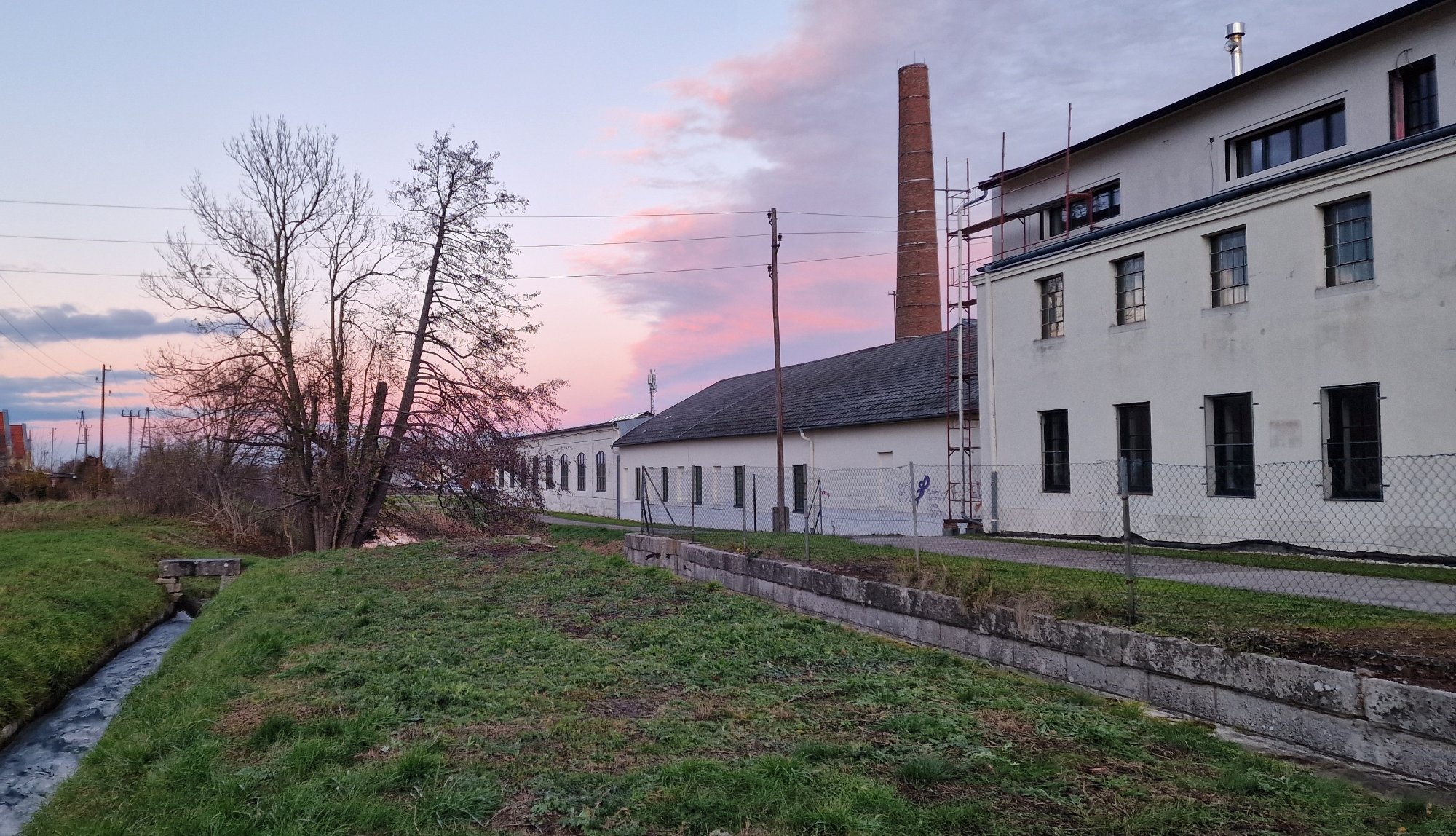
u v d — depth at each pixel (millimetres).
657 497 41688
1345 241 13617
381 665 8391
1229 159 17969
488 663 8484
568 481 56062
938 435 22516
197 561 22266
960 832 4383
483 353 30484
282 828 4418
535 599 12969
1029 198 22922
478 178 29875
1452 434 12094
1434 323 12297
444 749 5719
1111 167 20484
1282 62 16500
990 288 20656
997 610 9078
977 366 22625
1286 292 14266
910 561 12312
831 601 12266
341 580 15906
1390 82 15258
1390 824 4594
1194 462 15734
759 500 31797
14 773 9227
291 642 9828
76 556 22203
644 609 11977
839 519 26234
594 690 7418
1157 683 7273
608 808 4688
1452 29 14438
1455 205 12102
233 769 5414
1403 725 5504
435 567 17625
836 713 6711
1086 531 17859
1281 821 4598
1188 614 8188
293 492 29406
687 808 4645
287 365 29062
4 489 44625
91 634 15555
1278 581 10508
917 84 39719
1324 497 13656
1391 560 12711
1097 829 4445
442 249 30297
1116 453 17406
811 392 32719
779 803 4688
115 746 6430
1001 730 6242
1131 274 17359
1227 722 6668
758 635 9930
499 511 30250
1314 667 6086
